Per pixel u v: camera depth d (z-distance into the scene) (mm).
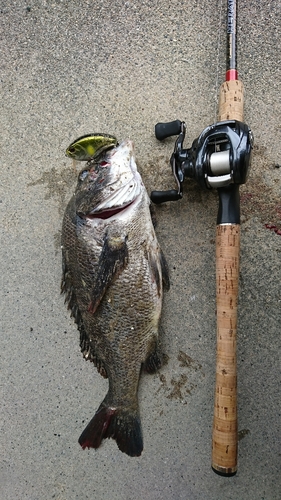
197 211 436
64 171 464
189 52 453
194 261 433
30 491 444
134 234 396
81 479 438
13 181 471
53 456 445
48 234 463
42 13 479
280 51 442
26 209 468
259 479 410
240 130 351
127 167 390
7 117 476
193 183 438
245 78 442
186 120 447
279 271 422
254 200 429
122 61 463
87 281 402
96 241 394
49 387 451
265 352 419
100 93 464
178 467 424
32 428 450
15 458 450
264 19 446
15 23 478
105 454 436
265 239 426
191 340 429
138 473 429
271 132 434
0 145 475
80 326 443
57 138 468
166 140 446
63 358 451
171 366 431
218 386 369
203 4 453
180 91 451
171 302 434
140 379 434
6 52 480
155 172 446
